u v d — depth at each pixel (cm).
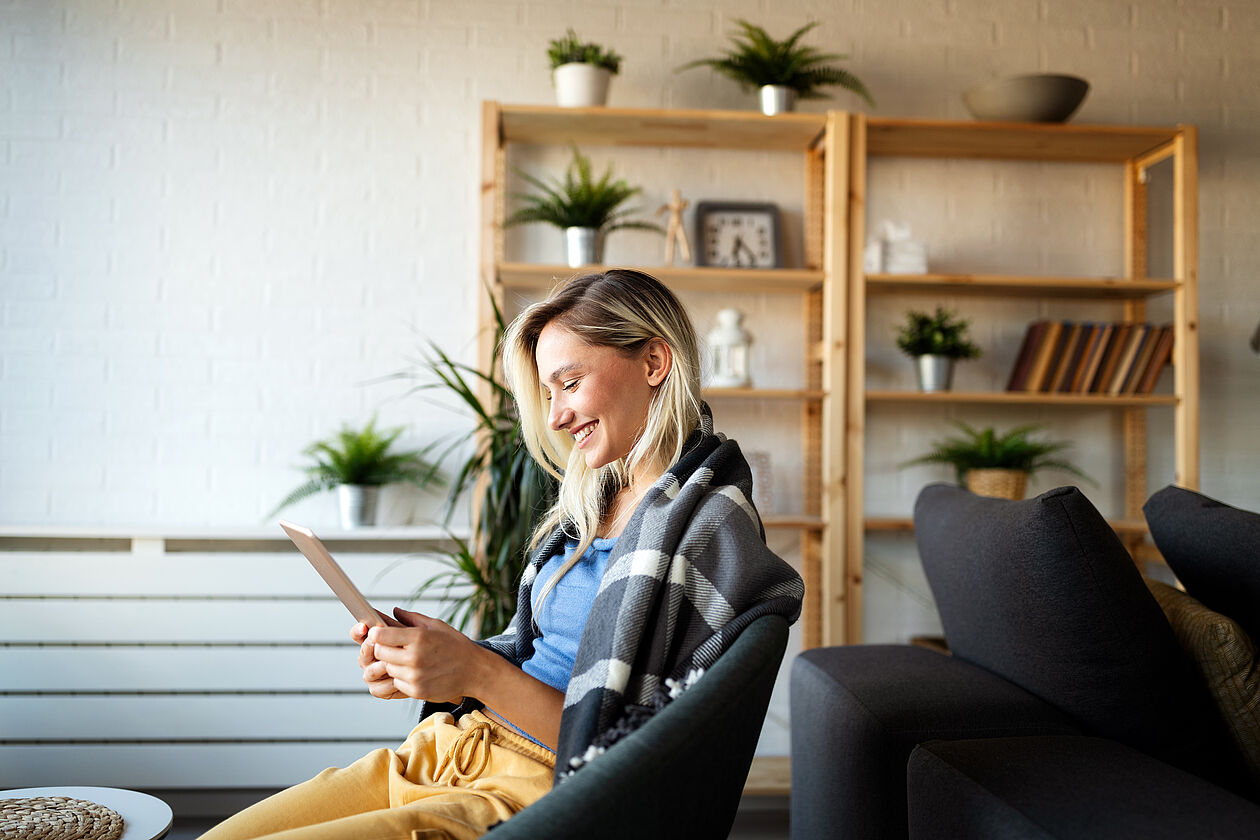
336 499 286
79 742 248
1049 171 310
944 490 172
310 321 287
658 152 298
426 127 292
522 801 101
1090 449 308
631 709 88
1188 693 122
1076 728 131
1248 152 313
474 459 244
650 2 299
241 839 103
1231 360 312
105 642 250
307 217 288
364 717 254
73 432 279
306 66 290
